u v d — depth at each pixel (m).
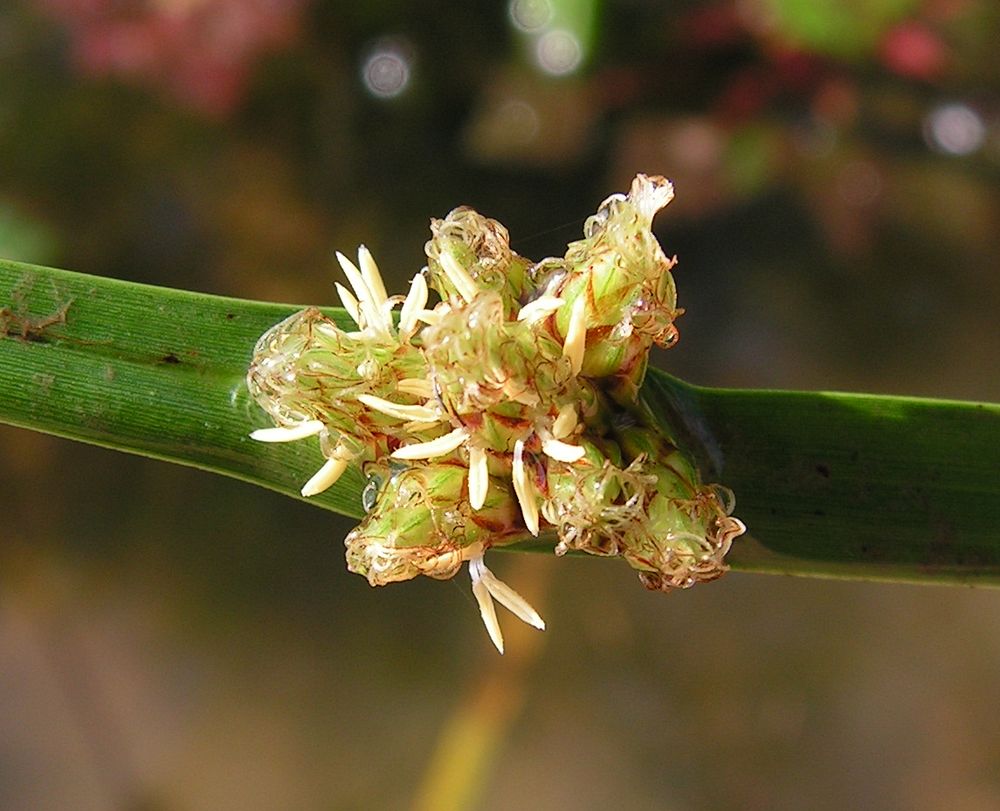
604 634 0.17
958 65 0.17
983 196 0.17
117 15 0.17
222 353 0.06
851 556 0.06
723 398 0.07
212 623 0.18
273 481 0.06
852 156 0.17
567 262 0.06
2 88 0.17
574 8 0.17
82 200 0.18
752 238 0.18
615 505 0.06
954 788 0.16
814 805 0.16
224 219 0.18
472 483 0.06
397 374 0.06
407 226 0.18
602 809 0.17
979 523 0.06
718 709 0.17
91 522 0.19
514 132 0.17
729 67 0.17
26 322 0.06
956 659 0.17
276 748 0.17
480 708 0.17
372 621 0.18
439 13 0.17
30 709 0.18
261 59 0.17
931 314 0.18
